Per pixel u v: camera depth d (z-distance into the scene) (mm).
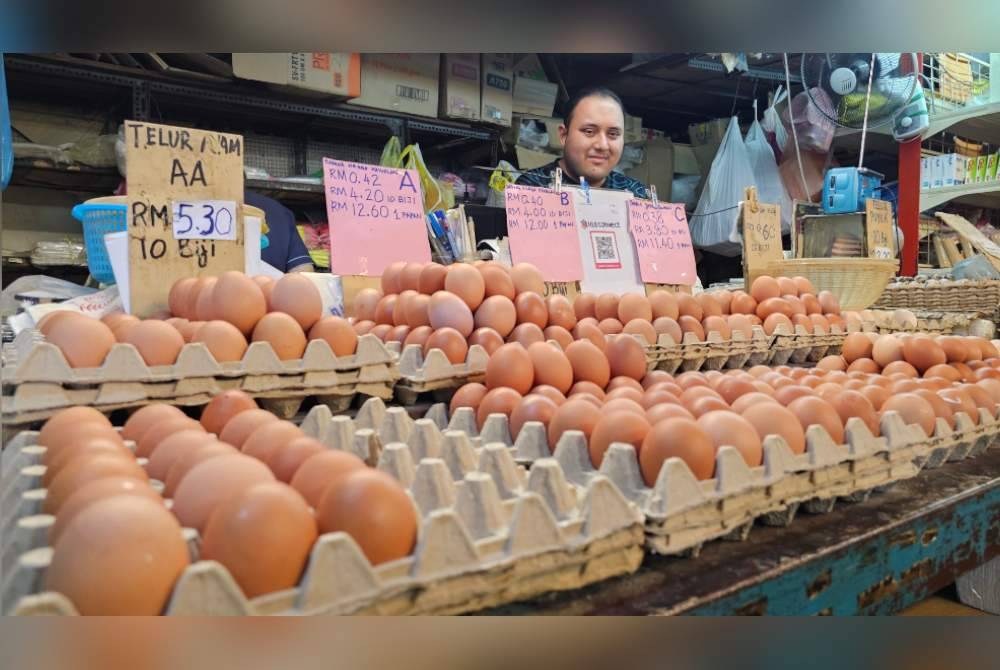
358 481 587
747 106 5828
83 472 628
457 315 1290
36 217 3457
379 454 885
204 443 740
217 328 1104
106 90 3275
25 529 562
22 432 863
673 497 738
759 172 4473
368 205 1742
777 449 845
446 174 4129
